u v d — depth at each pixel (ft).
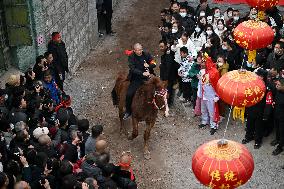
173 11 52.26
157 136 41.42
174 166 38.09
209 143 21.02
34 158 27.71
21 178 26.94
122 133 41.63
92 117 44.16
